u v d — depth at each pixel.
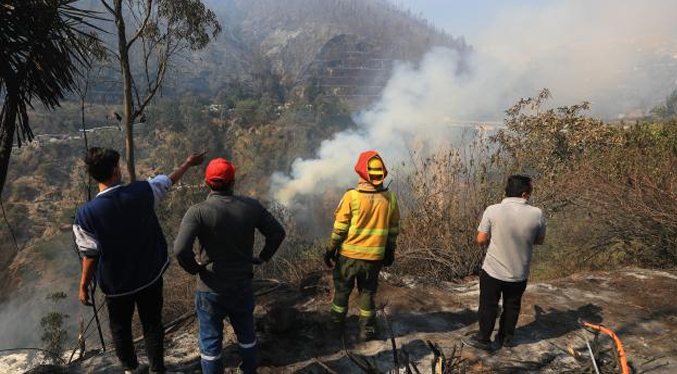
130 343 2.75
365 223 3.26
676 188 5.95
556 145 11.58
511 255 3.28
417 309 4.16
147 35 11.20
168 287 7.77
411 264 5.77
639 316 4.08
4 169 4.55
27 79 4.60
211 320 2.67
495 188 6.07
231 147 111.88
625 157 7.40
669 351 3.50
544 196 7.91
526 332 3.80
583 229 7.32
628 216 6.29
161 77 12.02
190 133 108.56
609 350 3.48
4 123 4.55
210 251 2.58
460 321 3.97
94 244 2.39
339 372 3.13
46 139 99.62
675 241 5.77
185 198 16.30
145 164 98.19
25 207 81.38
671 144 7.39
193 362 3.22
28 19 4.39
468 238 5.69
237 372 3.02
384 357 3.32
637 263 6.30
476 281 5.25
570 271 6.85
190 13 11.33
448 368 3.06
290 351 3.37
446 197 6.01
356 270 3.33
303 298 4.37
